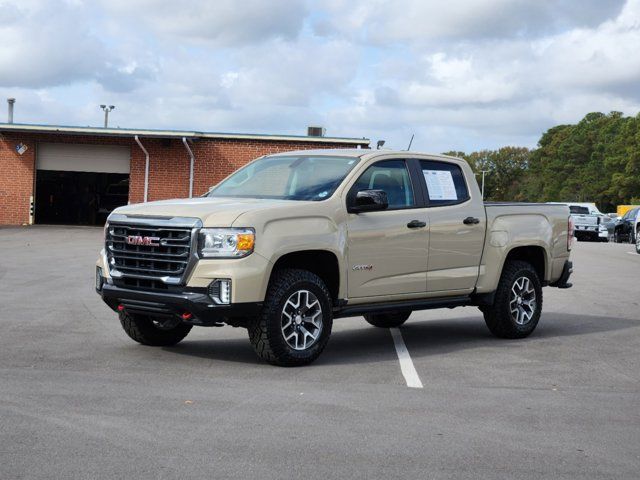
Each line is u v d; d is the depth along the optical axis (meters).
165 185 35.06
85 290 13.66
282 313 7.58
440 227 8.99
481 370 7.84
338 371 7.58
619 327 11.05
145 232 7.67
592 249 31.77
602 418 6.05
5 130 34.16
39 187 36.69
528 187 139.25
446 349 9.09
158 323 8.58
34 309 11.24
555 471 4.75
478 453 5.07
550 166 126.12
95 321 10.32
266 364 7.81
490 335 10.27
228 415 5.80
